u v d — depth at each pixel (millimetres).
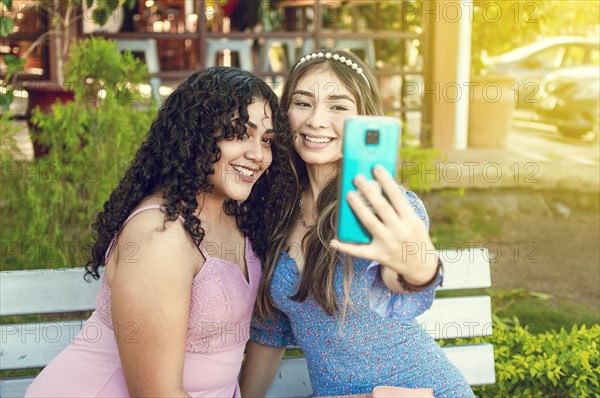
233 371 2018
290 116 2061
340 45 7164
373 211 1531
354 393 2025
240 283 1945
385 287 1683
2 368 2305
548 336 2922
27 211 3777
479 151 7031
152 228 1804
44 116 3746
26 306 2328
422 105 7004
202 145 1822
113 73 3816
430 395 1862
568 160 6773
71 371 1895
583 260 5160
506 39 7820
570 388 2695
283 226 2098
